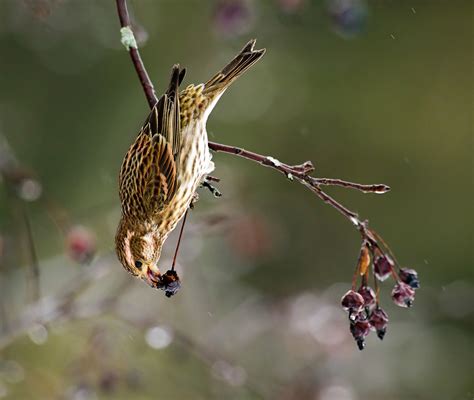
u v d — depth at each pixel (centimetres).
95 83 1666
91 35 1630
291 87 1866
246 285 1691
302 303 1352
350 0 1093
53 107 1655
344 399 1191
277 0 1282
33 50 1628
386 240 1891
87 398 998
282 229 1761
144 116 1636
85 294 1234
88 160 1641
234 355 1280
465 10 1894
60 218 988
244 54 773
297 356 1262
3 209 1412
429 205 1888
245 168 1811
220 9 1109
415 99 1900
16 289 1153
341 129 1889
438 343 1548
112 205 1375
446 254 1867
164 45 1636
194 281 1349
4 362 1037
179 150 741
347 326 1263
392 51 1891
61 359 1200
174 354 1084
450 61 1891
